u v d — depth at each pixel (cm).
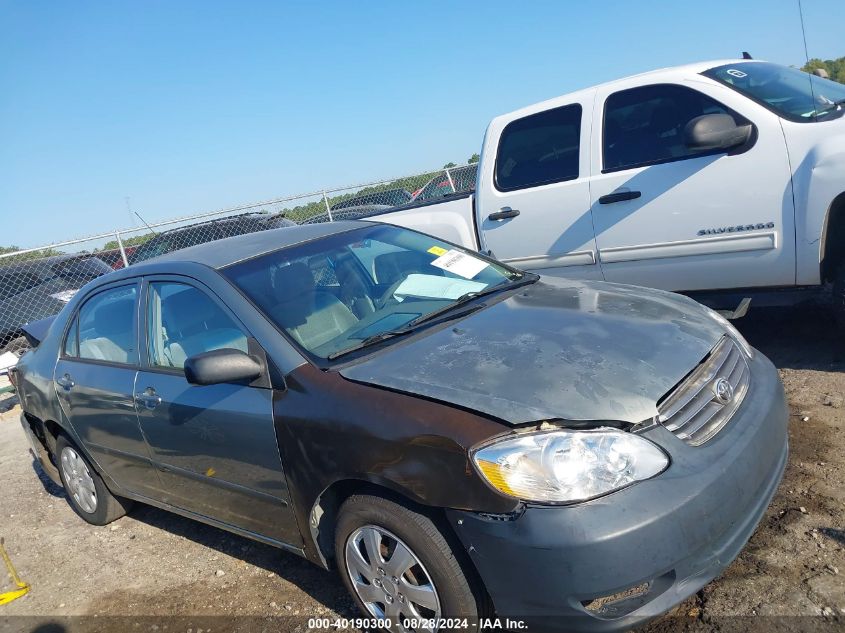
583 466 228
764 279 465
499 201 573
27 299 948
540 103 563
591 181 521
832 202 426
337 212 1270
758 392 290
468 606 244
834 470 342
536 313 320
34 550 451
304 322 319
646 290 363
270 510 309
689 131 452
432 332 313
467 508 233
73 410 416
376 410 260
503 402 245
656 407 247
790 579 273
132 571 396
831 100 473
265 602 334
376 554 266
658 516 224
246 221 1162
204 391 324
